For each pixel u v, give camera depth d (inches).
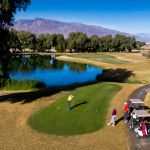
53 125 1352.1
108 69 4630.9
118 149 1088.8
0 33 1795.0
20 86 2719.0
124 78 3348.9
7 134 1256.8
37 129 1312.7
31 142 1168.2
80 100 1720.0
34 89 2701.8
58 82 3314.5
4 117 1501.0
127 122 1382.9
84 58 6702.8
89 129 1293.1
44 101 1825.8
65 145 1135.0
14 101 1859.0
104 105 1637.6
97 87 2185.0
